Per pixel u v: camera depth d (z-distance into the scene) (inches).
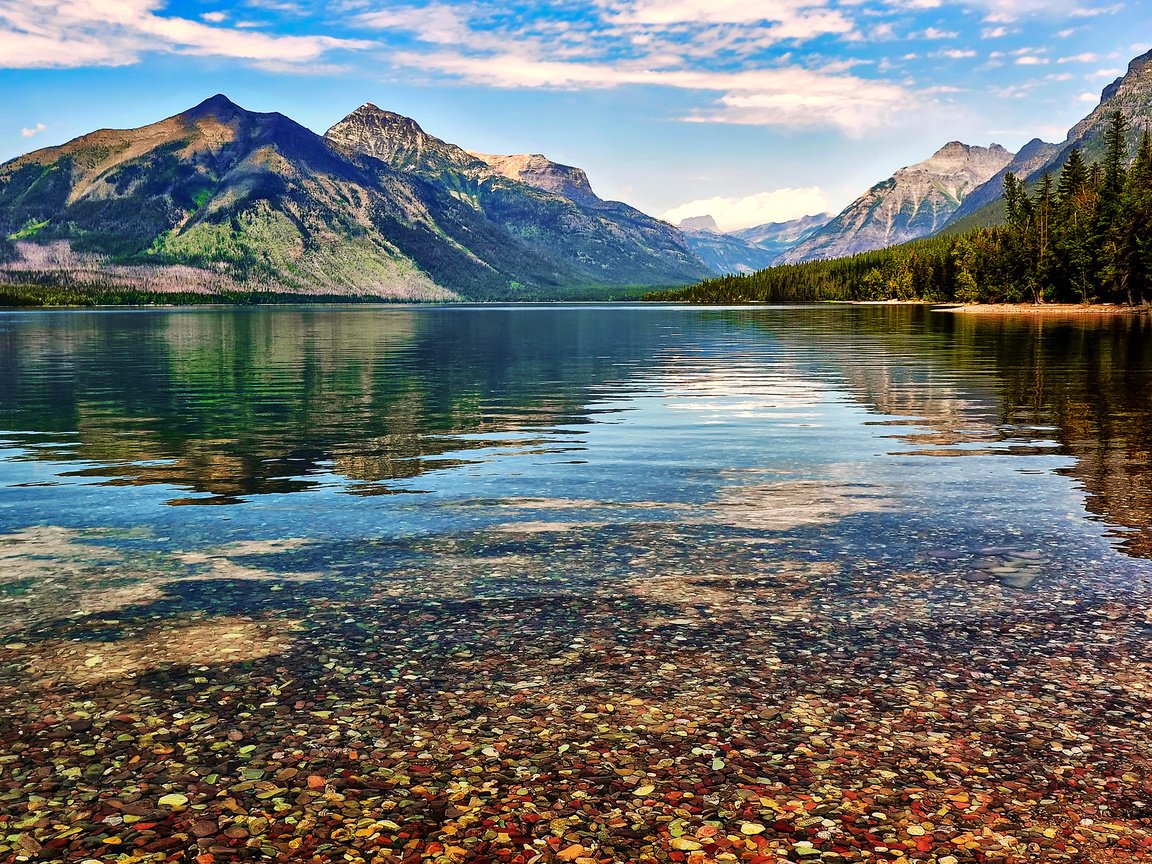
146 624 351.3
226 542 478.9
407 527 510.6
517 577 411.8
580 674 304.2
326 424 979.3
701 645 329.4
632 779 240.2
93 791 233.9
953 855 208.8
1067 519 519.5
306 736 262.2
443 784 237.8
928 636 338.0
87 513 550.9
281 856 208.5
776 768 245.3
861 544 467.5
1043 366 1642.5
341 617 359.3
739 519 525.3
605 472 681.6
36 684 296.0
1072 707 280.4
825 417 1000.9
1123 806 228.2
